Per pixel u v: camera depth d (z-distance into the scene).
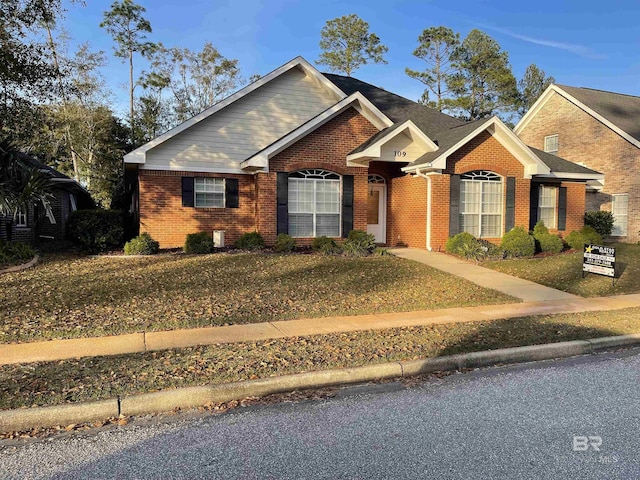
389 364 5.43
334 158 15.63
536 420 4.25
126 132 33.53
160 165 15.33
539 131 26.48
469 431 4.03
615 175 21.95
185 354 5.73
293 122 16.88
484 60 38.97
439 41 39.53
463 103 38.09
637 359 6.18
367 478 3.29
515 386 5.14
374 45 40.78
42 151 29.30
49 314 7.48
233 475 3.32
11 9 13.43
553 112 25.56
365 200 16.03
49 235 21.02
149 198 15.27
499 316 8.06
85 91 29.53
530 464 3.50
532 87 41.75
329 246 14.18
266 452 3.66
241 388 4.75
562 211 18.59
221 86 39.50
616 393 4.93
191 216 15.70
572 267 12.94
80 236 14.23
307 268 11.66
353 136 15.86
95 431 4.04
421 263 13.03
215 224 15.95
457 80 39.03
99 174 31.50
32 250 12.76
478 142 15.77
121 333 6.69
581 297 9.90
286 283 10.16
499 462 3.52
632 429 4.08
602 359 6.19
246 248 14.55
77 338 6.44
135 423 4.20
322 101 17.25
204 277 10.39
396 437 3.91
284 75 16.77
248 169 15.80
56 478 3.28
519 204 16.38
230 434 3.97
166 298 8.65
